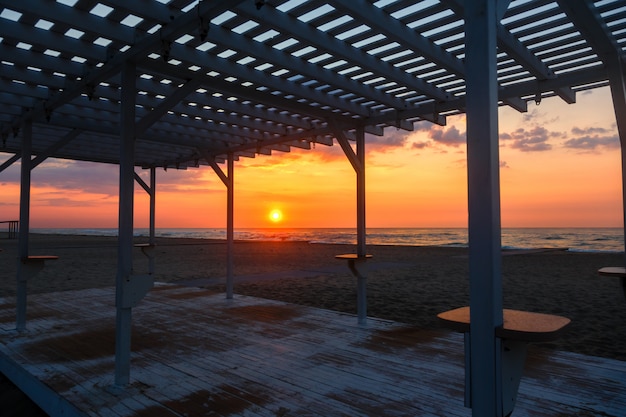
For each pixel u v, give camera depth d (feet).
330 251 77.10
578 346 15.93
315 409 9.70
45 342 15.23
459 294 28.66
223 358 13.48
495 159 5.51
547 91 13.70
